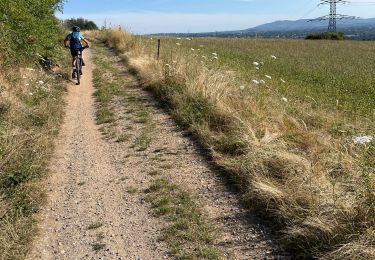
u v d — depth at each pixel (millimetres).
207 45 32625
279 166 5461
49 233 4656
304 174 4879
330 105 9133
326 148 5855
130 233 4617
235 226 4621
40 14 12406
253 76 12344
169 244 4344
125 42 22031
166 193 5461
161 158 6684
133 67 14461
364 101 9516
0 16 9617
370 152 5301
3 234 4305
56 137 7621
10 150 5875
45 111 8367
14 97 8047
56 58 13266
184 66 11102
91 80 12969
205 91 9000
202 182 5758
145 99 10477
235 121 7219
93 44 25344
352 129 6621
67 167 6438
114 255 4246
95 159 6750
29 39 10867
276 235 4371
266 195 4836
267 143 6168
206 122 7746
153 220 4844
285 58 24891
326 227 3910
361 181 4355
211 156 6559
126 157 6789
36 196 5254
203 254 4102
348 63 23328
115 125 8445
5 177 5328
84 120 8859
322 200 4262
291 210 4434
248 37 66188
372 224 3846
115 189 5688
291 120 7160
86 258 4215
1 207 4684
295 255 4012
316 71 17203
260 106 7766
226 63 15508
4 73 8820
